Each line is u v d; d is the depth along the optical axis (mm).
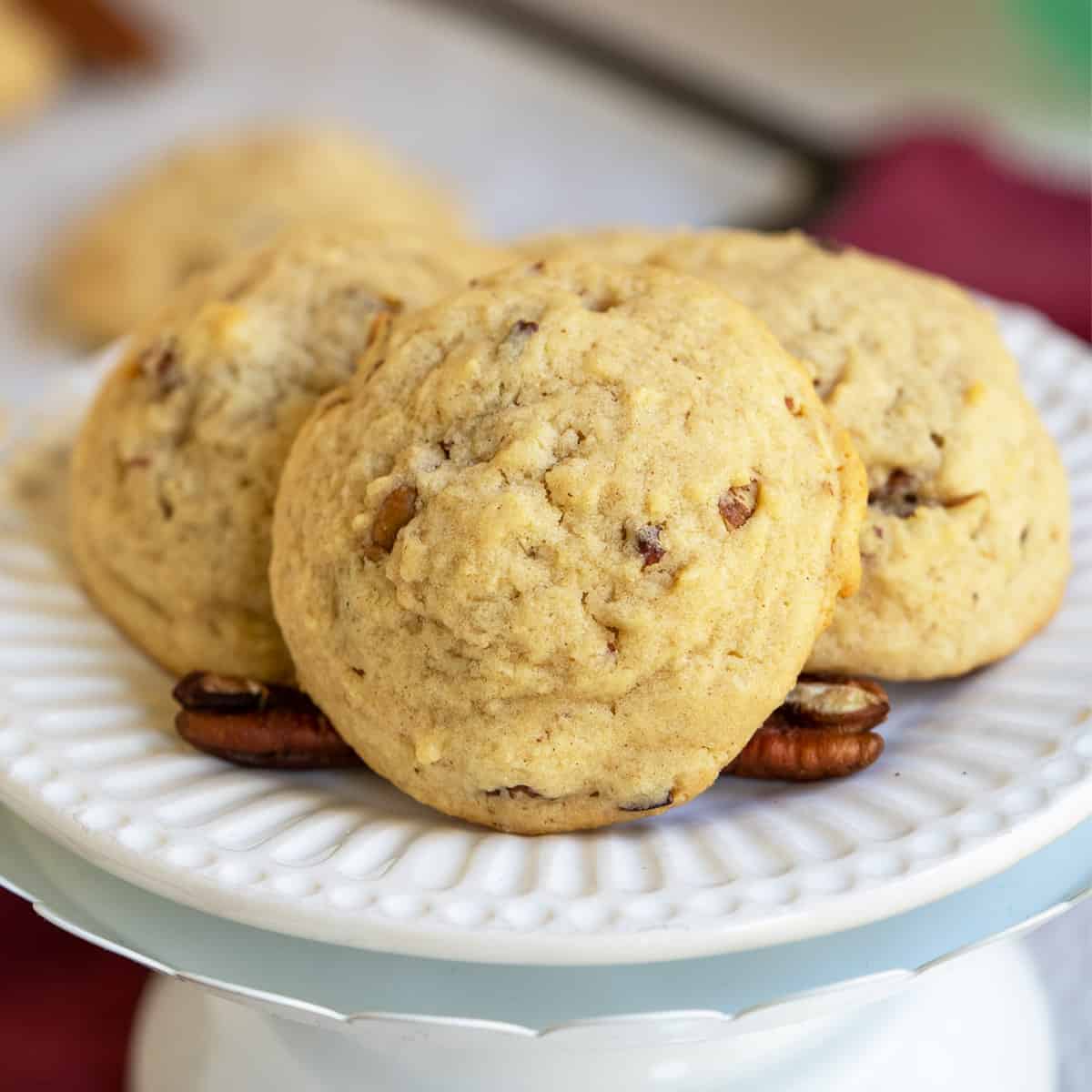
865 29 704
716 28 707
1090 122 646
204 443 310
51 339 532
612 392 280
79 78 663
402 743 280
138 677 311
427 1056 289
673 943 257
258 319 313
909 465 299
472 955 258
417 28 694
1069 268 510
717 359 283
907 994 306
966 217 538
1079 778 273
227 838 275
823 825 274
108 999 340
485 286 297
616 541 273
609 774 275
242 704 294
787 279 313
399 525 280
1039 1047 316
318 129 587
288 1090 303
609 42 685
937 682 302
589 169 610
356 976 262
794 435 282
